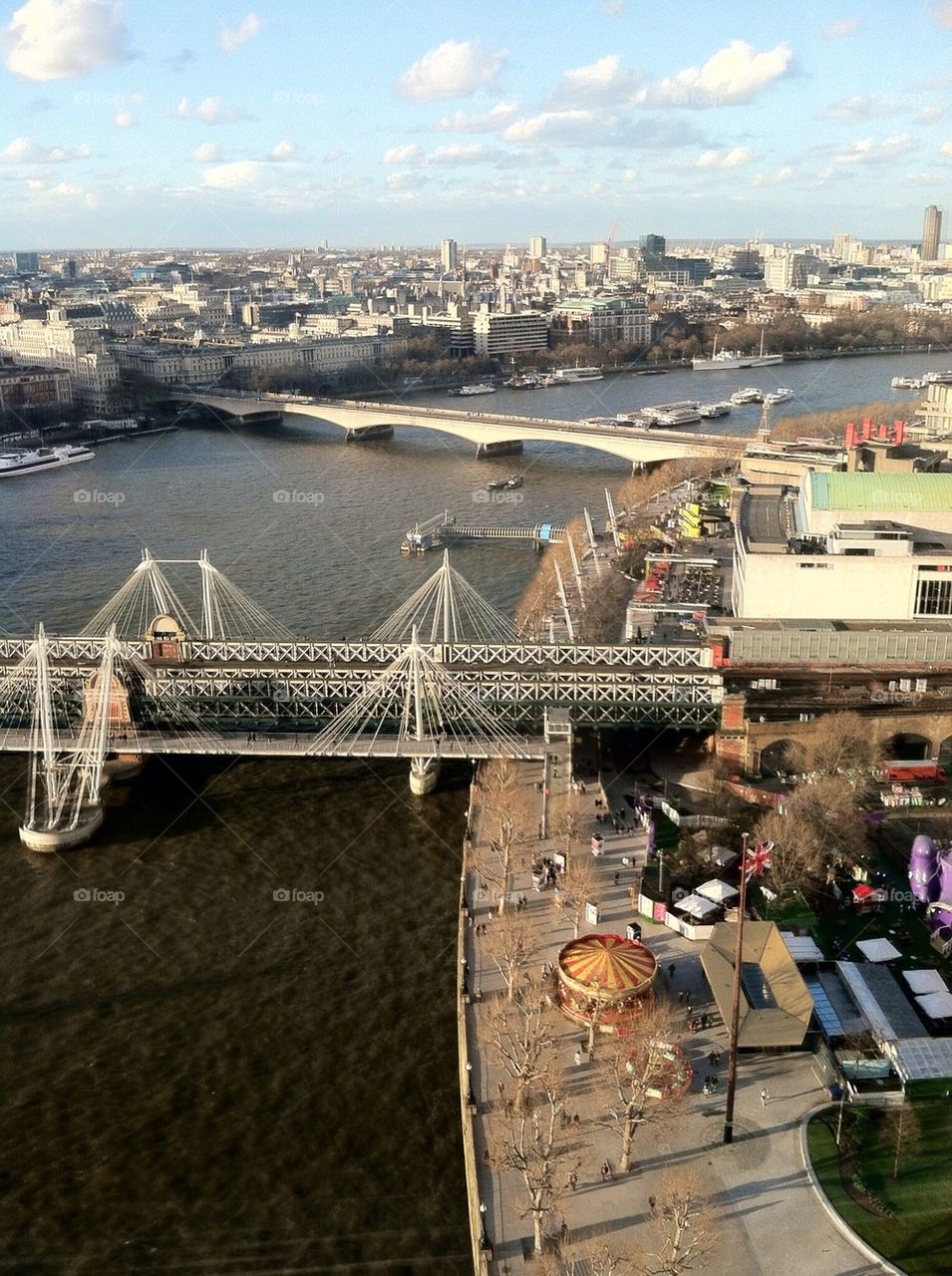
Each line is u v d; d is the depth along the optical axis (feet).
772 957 497.05
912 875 558.97
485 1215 393.91
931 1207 387.14
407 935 573.74
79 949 566.36
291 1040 504.84
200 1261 399.65
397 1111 464.65
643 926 549.95
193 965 554.05
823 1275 362.74
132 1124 460.14
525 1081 426.92
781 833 580.30
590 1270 364.79
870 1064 443.73
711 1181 399.24
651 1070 421.59
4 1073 487.61
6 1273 395.75
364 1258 399.44
